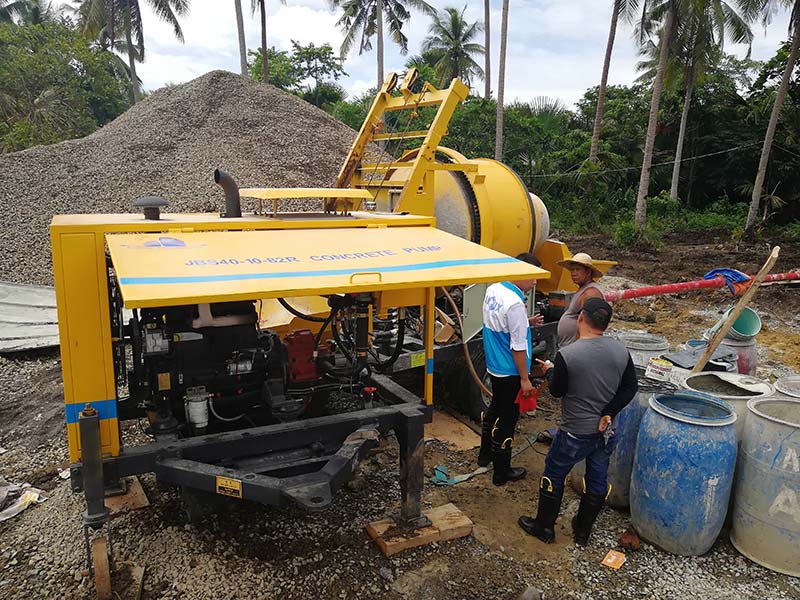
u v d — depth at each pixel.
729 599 3.12
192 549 3.36
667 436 3.38
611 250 20.31
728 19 24.25
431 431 5.15
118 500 3.79
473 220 5.50
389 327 4.54
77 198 13.80
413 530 3.50
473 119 27.75
